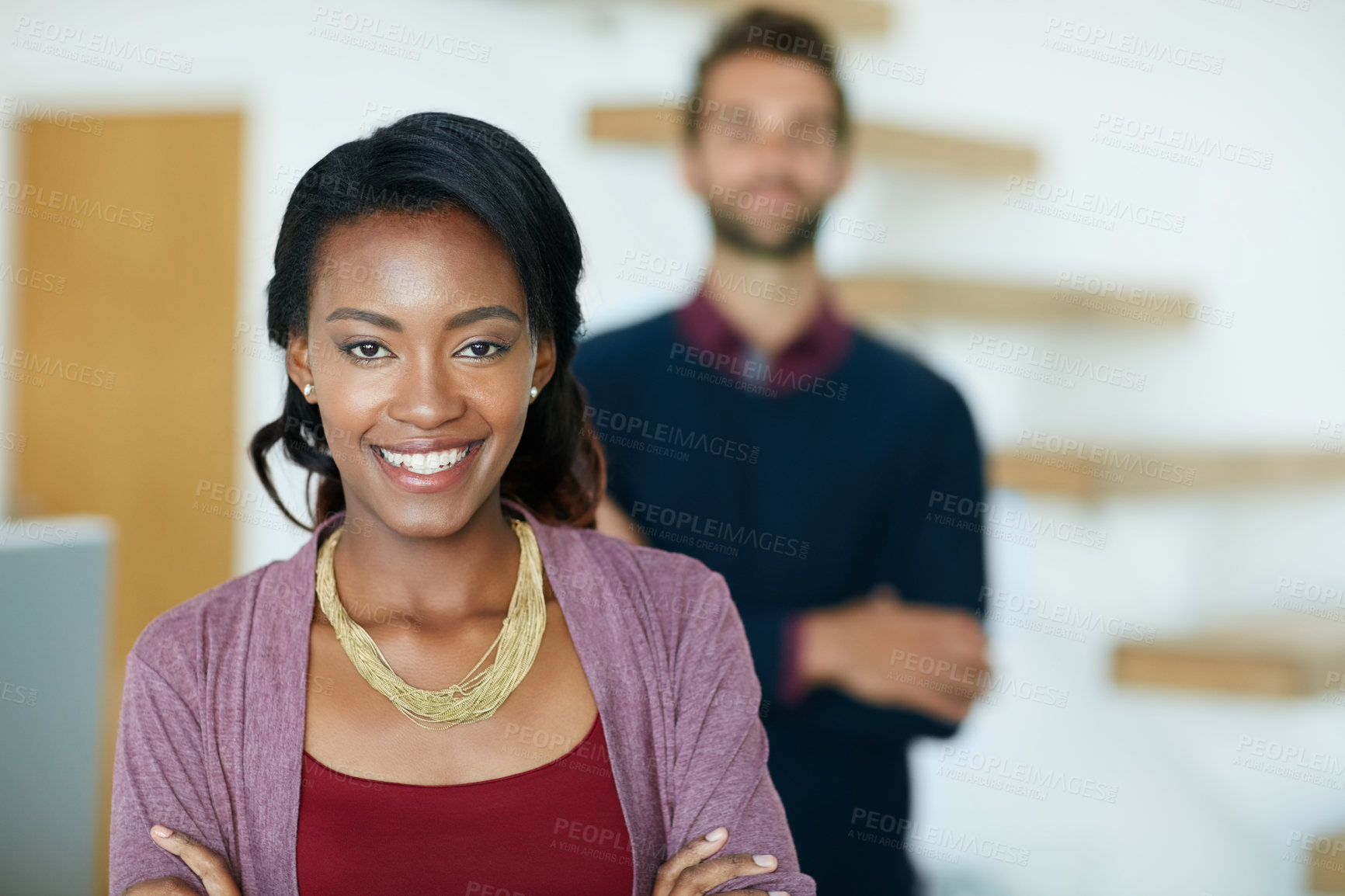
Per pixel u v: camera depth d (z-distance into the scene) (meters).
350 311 1.06
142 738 1.16
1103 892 3.08
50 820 2.38
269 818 1.13
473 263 1.07
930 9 3.37
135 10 4.20
